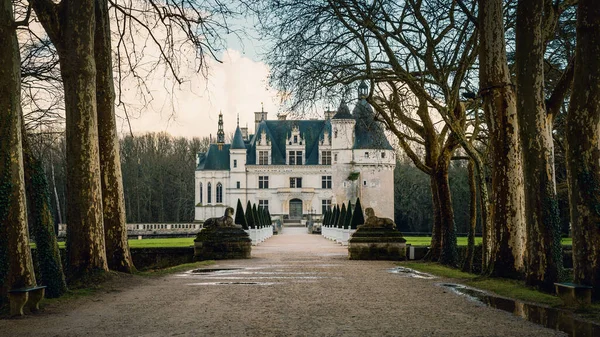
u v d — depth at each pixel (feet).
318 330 25.64
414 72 64.95
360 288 41.98
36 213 38.37
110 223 51.52
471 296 37.37
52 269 37.93
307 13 63.46
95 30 50.62
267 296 37.40
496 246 46.14
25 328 26.86
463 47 69.31
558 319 28.30
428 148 72.33
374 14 59.41
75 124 44.52
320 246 116.06
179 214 312.09
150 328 26.43
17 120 34.32
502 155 45.60
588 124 33.40
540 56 38.81
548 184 38.70
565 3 47.29
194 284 45.03
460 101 69.05
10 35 34.09
